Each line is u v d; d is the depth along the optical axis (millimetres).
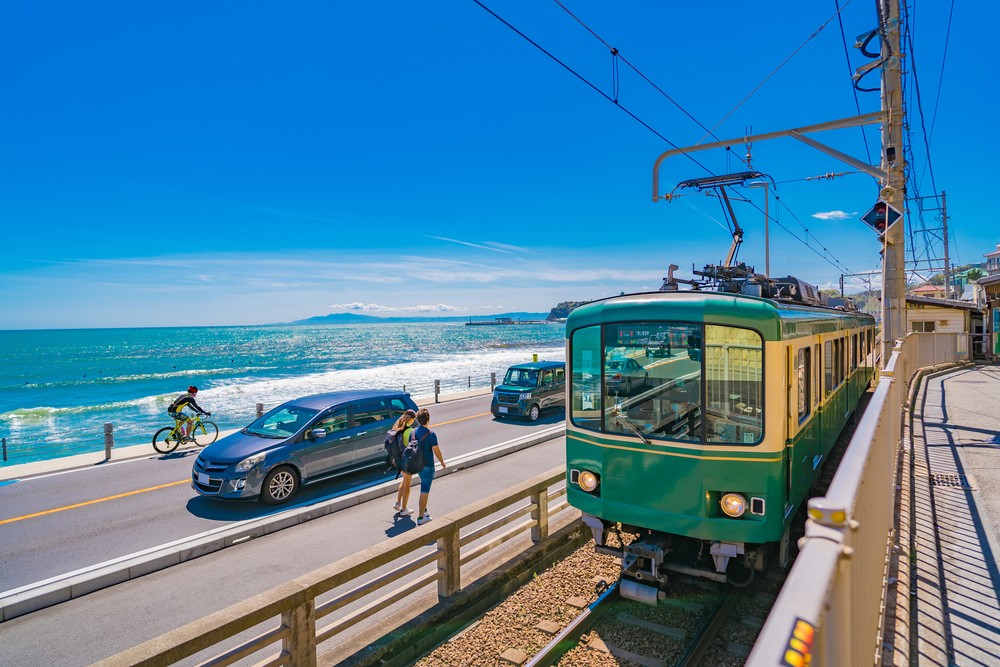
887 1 10070
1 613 5820
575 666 4430
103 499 9891
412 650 4684
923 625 3711
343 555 7398
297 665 4039
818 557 1655
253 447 9523
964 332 24703
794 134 9766
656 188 10836
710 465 4988
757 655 1250
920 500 6184
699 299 5137
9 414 30047
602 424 5570
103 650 5242
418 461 8531
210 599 6238
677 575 5844
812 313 6574
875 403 4016
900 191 10211
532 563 6312
